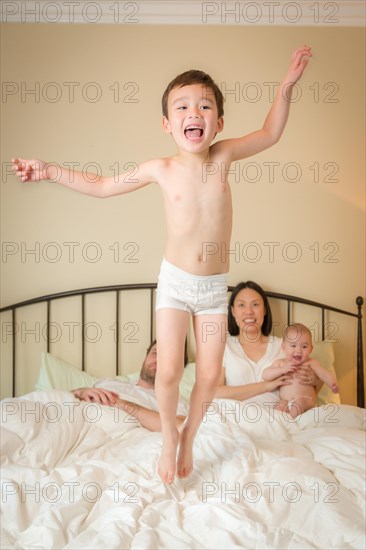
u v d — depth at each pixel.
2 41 3.39
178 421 2.69
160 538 1.75
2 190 3.42
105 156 3.44
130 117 3.43
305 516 1.88
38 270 3.45
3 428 2.39
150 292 3.48
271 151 3.49
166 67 3.43
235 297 3.31
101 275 3.47
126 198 3.46
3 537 1.78
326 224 3.52
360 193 3.51
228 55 3.44
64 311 3.47
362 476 2.11
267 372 3.04
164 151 3.45
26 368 3.47
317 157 3.50
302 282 3.52
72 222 3.46
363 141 3.50
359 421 2.82
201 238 1.96
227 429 2.43
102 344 3.49
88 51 3.41
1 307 3.45
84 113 3.42
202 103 1.85
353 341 3.55
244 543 1.72
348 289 3.54
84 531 1.78
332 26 3.45
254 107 3.46
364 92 3.48
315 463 2.21
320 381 3.24
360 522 1.83
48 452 2.36
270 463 2.17
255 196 3.49
